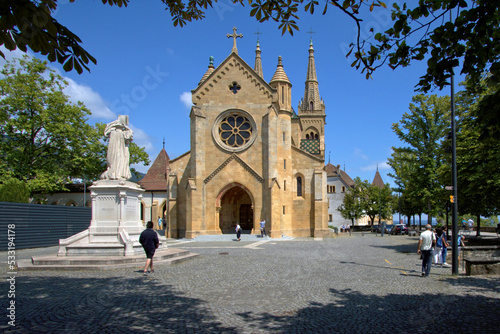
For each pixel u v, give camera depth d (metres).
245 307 9.07
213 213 41.78
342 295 10.51
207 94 43.84
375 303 9.55
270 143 41.38
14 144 42.19
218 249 26.16
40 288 11.06
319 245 30.52
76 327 7.28
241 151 42.44
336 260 19.22
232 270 15.24
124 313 8.35
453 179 14.87
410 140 40.81
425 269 14.03
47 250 25.53
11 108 41.16
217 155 42.84
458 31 6.42
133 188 18.03
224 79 43.88
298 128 58.97
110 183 17.39
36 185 40.06
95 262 15.31
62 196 58.66
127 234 17.05
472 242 29.77
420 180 40.22
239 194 47.84
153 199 61.97
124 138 18.41
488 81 6.66
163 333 7.01
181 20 8.51
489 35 6.25
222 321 7.83
